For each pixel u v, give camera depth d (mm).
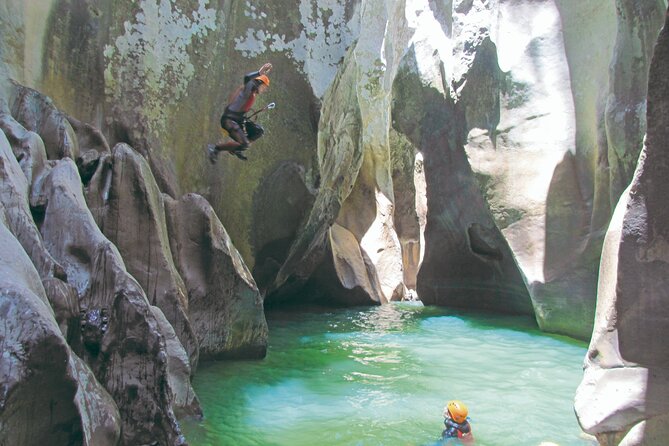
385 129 17062
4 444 2562
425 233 13633
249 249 9125
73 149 5836
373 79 15867
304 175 9664
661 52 3209
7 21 6027
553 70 9414
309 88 9695
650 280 3477
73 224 4371
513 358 7527
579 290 8547
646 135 3371
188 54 8375
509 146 9930
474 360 7453
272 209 9367
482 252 12430
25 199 4227
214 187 8633
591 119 8609
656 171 3354
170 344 4883
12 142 5062
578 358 7453
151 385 3932
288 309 13211
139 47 7770
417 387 6094
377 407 5375
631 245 3521
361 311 12875
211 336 6691
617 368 3684
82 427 2936
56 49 6832
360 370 6879
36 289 3209
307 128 9711
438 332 9750
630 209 3506
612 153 7051
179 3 8297
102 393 3664
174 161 8094
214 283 6648
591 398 3791
